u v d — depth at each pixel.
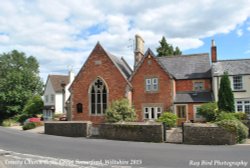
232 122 21.23
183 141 21.86
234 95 34.81
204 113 31.39
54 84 62.28
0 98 65.69
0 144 21.50
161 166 12.77
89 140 24.23
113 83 36.59
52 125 30.08
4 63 78.00
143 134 23.38
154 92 35.75
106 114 31.25
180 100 35.19
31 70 77.38
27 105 62.81
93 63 37.91
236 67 35.69
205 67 37.38
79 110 37.97
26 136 28.02
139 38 41.12
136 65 39.44
